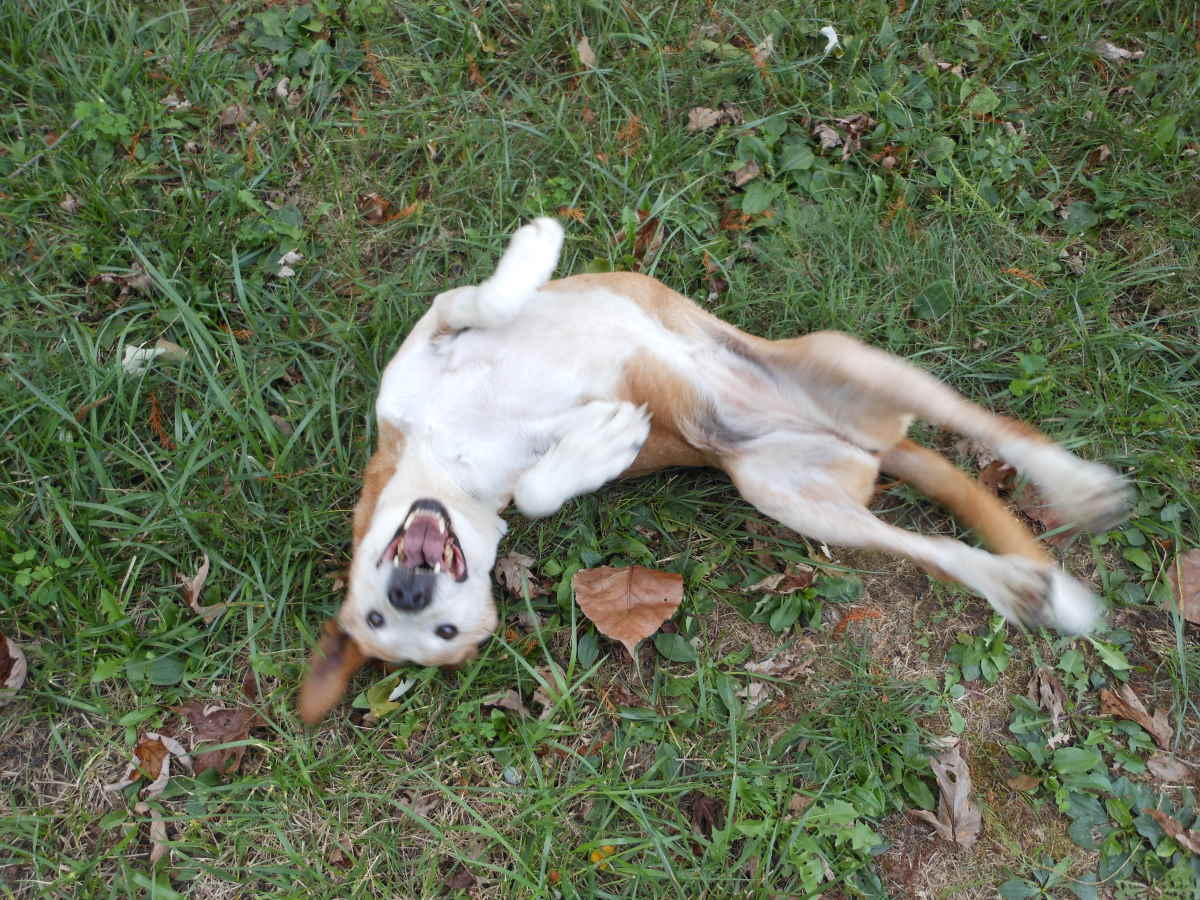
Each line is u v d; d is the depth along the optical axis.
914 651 1.29
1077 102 1.50
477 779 1.23
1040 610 1.19
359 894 1.18
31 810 1.20
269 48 1.50
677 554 1.32
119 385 1.32
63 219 1.40
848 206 1.45
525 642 1.27
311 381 1.36
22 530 1.27
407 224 1.43
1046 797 1.22
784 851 1.19
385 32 1.51
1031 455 1.22
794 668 1.27
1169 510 1.31
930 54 1.53
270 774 1.21
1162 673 1.27
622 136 1.47
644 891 1.19
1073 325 1.39
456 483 1.21
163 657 1.24
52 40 1.48
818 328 1.40
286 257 1.40
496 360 1.21
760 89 1.50
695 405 1.24
